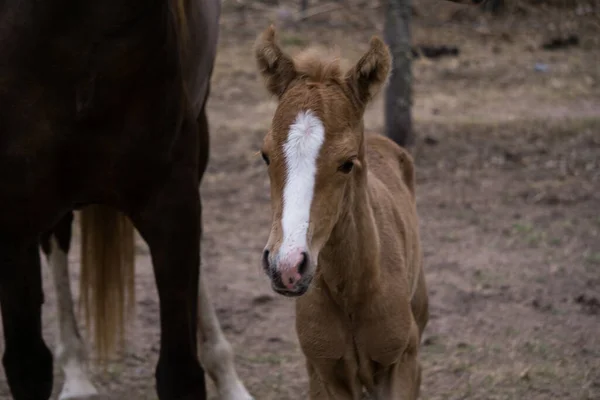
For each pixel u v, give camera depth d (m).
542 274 10.92
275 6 28.00
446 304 10.13
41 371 6.45
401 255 6.34
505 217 13.00
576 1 26.56
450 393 8.00
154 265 6.32
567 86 21.00
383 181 7.05
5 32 5.74
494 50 24.30
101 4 5.67
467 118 18.34
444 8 27.41
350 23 26.19
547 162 15.51
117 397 8.20
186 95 6.33
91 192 6.12
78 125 5.77
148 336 9.57
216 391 8.16
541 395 7.89
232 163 15.90
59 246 8.08
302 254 4.94
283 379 8.51
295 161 5.10
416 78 21.72
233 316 10.06
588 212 13.12
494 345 9.02
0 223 5.98
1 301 6.27
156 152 6.04
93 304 7.88
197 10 7.27
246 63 22.75
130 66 5.80
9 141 5.76
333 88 5.46
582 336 9.19
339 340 6.00
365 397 6.73
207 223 13.15
